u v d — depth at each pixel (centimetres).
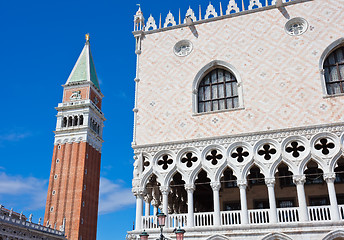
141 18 3528
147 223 2792
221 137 2838
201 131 2930
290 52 2945
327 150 2717
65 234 8744
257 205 3019
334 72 2864
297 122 2723
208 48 3189
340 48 2912
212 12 3334
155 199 3497
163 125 3050
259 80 2941
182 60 3228
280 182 3025
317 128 2659
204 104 3094
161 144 2967
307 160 2608
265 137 2745
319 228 2392
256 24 3130
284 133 2716
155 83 3225
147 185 3178
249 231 2512
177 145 2928
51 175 9619
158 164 2983
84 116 10231
